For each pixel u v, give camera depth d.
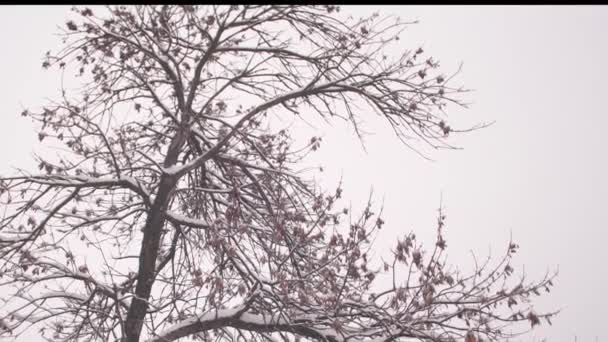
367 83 7.28
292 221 7.40
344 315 6.16
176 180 7.27
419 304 5.73
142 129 8.38
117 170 7.21
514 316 5.33
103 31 7.11
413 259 5.42
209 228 6.91
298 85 7.80
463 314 5.56
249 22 7.29
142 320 7.11
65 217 7.32
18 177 6.96
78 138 7.39
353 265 5.86
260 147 8.22
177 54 7.73
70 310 6.96
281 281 6.08
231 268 7.29
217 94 7.38
